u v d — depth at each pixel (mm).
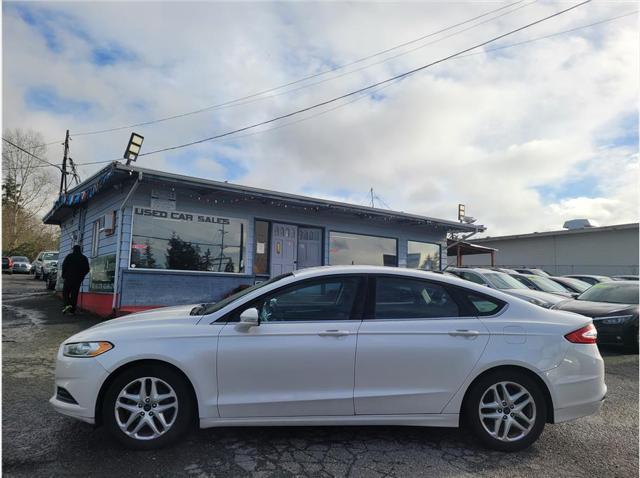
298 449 3502
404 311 3680
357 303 3682
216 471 3098
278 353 3434
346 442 3666
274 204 11781
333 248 13258
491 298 3803
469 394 3566
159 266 9977
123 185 9867
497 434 3541
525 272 18281
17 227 44469
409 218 13711
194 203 10586
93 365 3355
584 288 15312
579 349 3635
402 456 3426
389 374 3494
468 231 16500
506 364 3529
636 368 6902
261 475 3057
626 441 3855
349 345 3482
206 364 3393
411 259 15148
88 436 3615
